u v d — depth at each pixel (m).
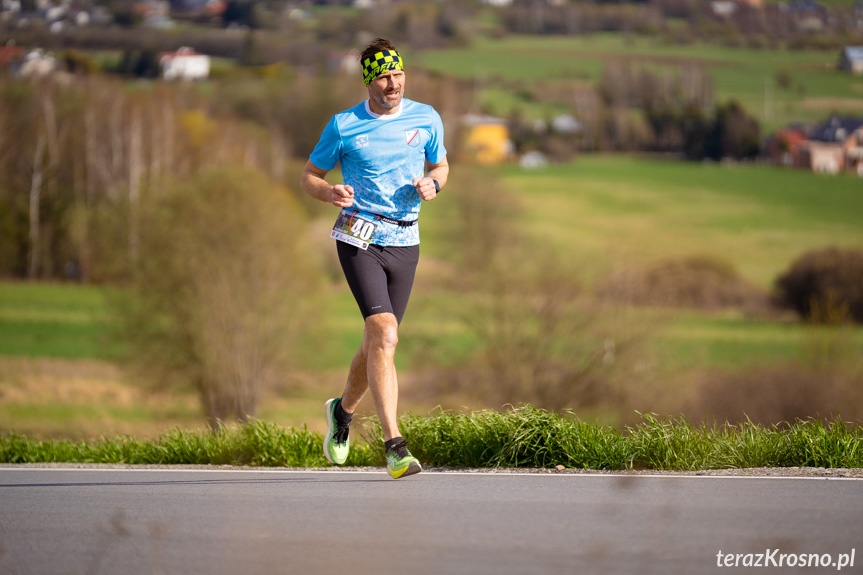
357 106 11.06
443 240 94.75
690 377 69.25
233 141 160.88
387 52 10.79
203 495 10.27
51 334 103.81
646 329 72.06
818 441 12.19
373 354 10.66
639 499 9.35
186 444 15.12
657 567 6.82
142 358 79.88
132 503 9.85
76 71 166.75
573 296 73.19
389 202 10.88
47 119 142.62
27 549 7.83
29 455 16.11
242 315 79.19
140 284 80.06
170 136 151.38
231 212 80.38
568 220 161.88
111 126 145.50
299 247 83.12
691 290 111.94
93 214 132.25
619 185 193.25
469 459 12.74
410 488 10.36
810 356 65.94
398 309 11.13
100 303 118.81
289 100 178.25
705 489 9.89
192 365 79.75
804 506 8.87
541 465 12.46
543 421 12.84
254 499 9.91
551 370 72.62
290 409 80.38
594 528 8.06
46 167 139.38
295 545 7.76
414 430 13.28
